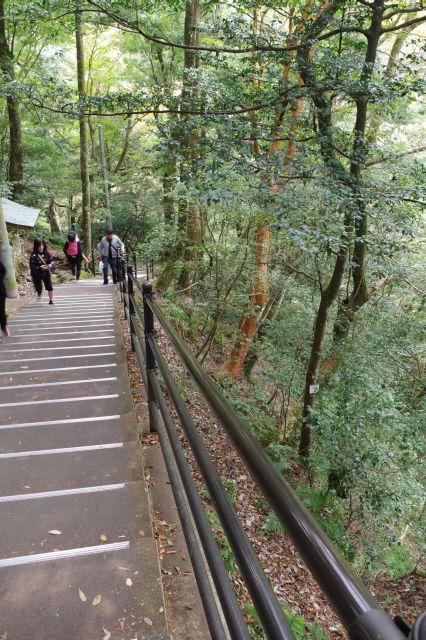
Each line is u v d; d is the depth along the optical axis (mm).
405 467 5617
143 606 1615
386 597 5488
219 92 5293
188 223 9945
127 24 5199
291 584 3973
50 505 2240
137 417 3414
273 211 4223
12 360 4852
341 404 5809
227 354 11172
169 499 2408
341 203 4438
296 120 4996
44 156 17078
